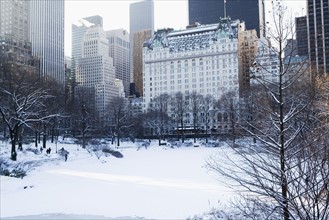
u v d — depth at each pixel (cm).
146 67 19212
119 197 2472
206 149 8169
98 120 10788
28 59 14238
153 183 3067
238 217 1670
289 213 927
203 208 2083
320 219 955
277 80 1174
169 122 12169
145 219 1903
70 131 9750
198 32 18712
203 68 17750
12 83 5703
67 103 8844
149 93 19000
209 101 12500
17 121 4362
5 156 4447
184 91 17438
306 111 1079
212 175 3516
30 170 3975
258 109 1158
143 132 12525
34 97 5341
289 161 994
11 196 2547
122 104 12812
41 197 2502
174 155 6600
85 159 5356
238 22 17962
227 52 17100
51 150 5953
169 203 2248
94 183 3097
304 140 989
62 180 3294
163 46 18862
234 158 2522
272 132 1059
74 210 2120
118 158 5938
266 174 1488
